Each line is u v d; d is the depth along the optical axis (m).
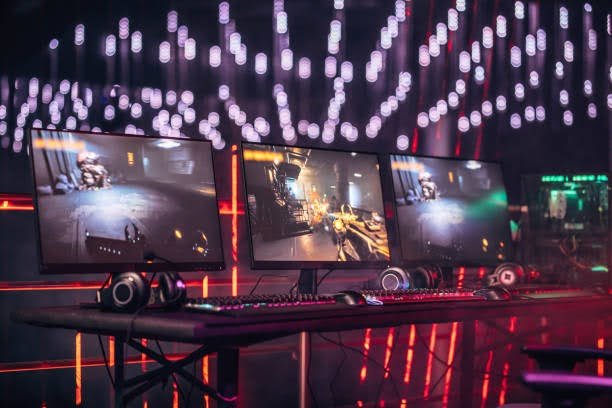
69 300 2.70
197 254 2.31
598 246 3.44
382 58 9.59
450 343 3.76
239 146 2.54
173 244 2.26
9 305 2.59
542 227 3.61
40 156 2.05
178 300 2.02
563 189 3.57
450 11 7.86
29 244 2.64
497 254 3.28
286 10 10.70
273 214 2.57
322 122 11.04
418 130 8.90
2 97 9.89
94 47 10.35
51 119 9.75
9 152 8.58
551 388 1.34
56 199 2.06
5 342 2.57
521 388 3.95
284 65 9.62
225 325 1.72
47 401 2.63
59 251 2.04
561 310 2.77
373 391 3.45
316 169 2.73
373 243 2.83
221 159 3.01
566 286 3.19
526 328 4.00
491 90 8.48
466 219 3.20
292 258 2.59
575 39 7.39
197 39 11.23
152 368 2.81
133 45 9.63
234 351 2.09
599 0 6.98
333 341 3.30
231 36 9.66
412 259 2.99
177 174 2.31
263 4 10.60
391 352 3.52
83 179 2.12
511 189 5.89
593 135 7.03
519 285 3.18
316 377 3.24
